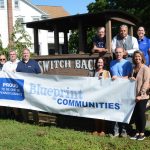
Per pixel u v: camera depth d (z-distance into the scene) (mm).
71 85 9125
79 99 9008
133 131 8797
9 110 10914
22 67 10266
